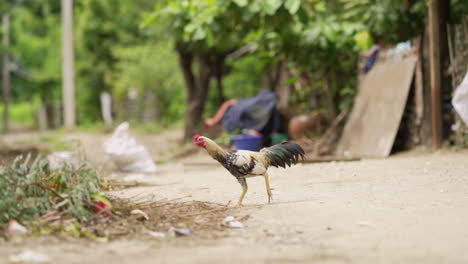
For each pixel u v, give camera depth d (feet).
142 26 42.65
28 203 16.47
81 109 122.72
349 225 16.28
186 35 40.52
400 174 26.89
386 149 36.50
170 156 51.44
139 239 14.74
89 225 16.01
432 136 36.09
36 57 134.72
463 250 13.00
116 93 106.22
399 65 40.16
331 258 12.64
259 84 81.30
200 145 19.57
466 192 21.06
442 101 36.19
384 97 40.09
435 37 35.60
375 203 19.69
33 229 15.02
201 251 13.39
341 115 44.21
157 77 94.68
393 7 37.47
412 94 38.86
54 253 12.86
